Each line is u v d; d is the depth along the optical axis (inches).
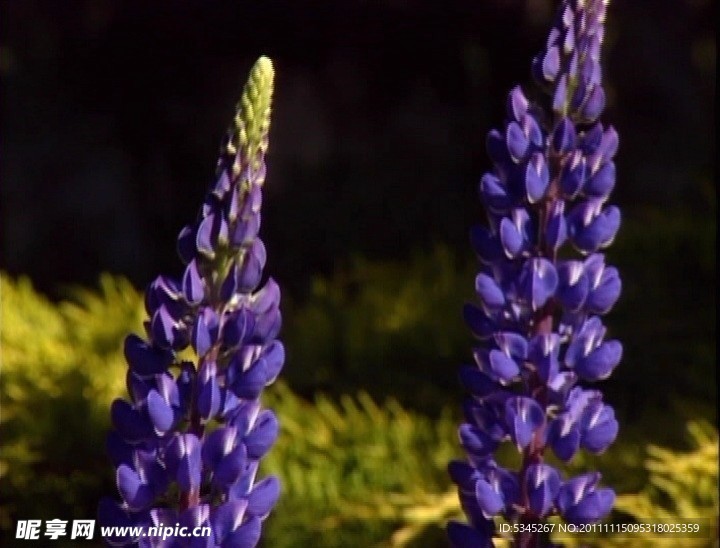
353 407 244.1
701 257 286.5
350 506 216.2
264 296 104.5
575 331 118.9
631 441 228.5
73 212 414.3
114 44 425.1
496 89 433.4
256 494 103.0
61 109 426.0
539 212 118.2
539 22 416.5
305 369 267.7
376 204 422.0
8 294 317.4
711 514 205.6
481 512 117.1
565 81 118.6
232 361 103.3
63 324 304.0
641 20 422.9
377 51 435.2
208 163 429.7
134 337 105.0
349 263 407.5
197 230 103.2
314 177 425.7
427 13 424.2
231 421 103.0
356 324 281.4
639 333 262.7
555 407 117.6
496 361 115.7
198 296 102.3
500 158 119.6
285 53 430.6
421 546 214.8
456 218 422.6
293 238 412.5
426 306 287.7
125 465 102.2
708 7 421.4
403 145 436.1
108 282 330.0
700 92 422.0
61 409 248.2
